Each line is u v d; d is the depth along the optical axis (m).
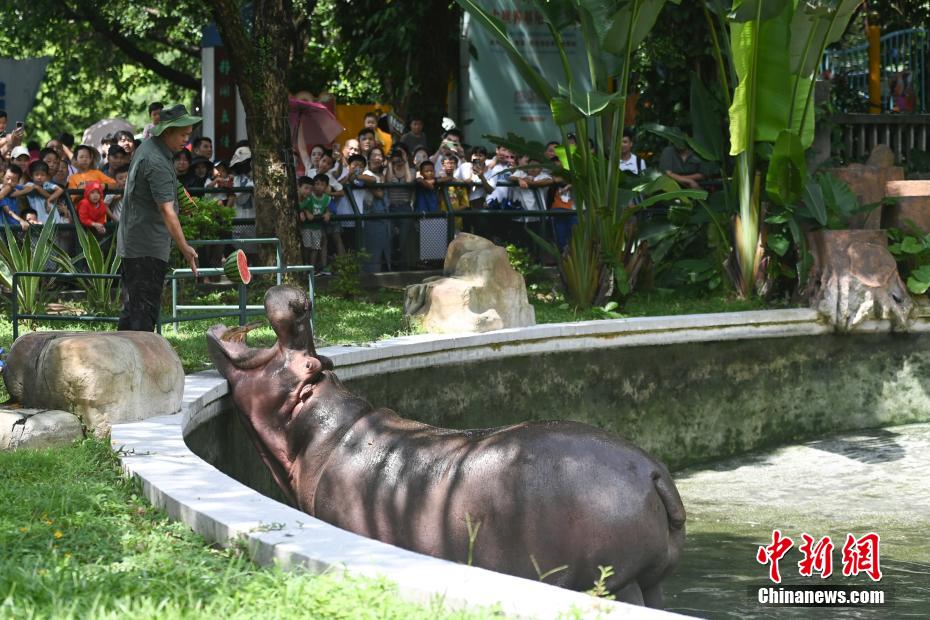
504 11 21.17
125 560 4.87
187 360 9.99
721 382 14.13
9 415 6.99
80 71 33.97
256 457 9.24
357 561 4.51
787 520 10.93
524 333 12.41
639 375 13.50
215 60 22.39
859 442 14.26
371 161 17.39
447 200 17.42
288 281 15.30
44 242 12.76
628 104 21.50
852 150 19.06
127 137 16.64
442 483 5.70
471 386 11.86
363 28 24.03
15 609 4.06
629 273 16.20
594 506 5.29
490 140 16.08
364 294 16.28
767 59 15.47
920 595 8.45
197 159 16.61
